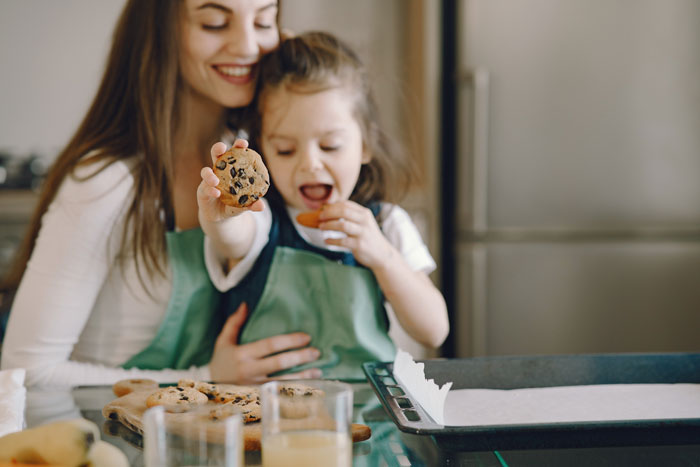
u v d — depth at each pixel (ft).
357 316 4.08
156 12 4.07
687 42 8.36
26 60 9.82
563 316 8.60
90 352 4.22
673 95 8.39
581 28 8.34
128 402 2.63
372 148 4.53
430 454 2.31
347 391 1.97
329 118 4.01
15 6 9.77
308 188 4.19
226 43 4.00
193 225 4.33
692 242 8.54
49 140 9.90
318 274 4.09
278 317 4.12
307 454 1.86
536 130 8.43
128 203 4.02
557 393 3.08
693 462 2.28
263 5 4.07
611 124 8.42
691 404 2.92
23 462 1.98
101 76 4.49
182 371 3.95
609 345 8.64
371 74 4.66
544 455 2.31
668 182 8.48
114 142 4.13
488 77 8.43
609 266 8.56
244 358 3.91
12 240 8.48
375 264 3.99
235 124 4.44
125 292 4.15
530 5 8.36
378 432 2.52
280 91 4.06
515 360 3.22
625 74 8.38
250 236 3.94
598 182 8.47
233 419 1.76
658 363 3.25
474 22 8.41
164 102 4.07
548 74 8.39
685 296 8.61
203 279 4.11
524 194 8.49
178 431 1.75
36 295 3.88
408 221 4.73
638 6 8.31
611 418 2.73
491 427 2.28
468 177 8.45
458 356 8.68
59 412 2.74
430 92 8.75
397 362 2.99
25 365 3.87
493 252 8.54
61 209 3.94
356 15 9.71
